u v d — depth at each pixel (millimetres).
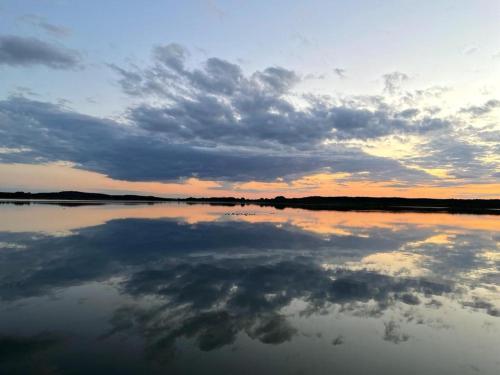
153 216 31203
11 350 5285
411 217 34906
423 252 13852
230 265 11289
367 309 7387
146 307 7246
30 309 7004
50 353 5219
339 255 13070
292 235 18500
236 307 7371
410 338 6039
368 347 5672
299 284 9188
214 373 4781
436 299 8094
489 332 6324
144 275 9836
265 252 13523
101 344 5543
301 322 6645
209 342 5703
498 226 25141
